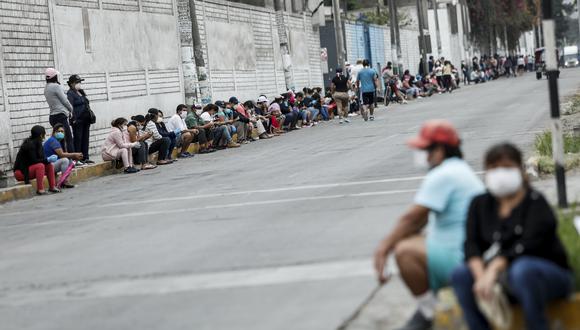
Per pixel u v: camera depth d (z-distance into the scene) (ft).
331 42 300.81
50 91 119.75
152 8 168.35
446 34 445.37
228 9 209.77
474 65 403.34
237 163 121.70
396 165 97.35
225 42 206.08
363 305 41.32
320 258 52.16
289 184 89.76
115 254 59.57
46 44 132.26
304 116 193.16
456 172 35.14
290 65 233.14
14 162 116.67
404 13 429.79
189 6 170.09
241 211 74.33
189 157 141.38
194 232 65.77
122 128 124.88
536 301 30.09
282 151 134.72
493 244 31.86
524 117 149.38
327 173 96.12
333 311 40.65
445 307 34.53
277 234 61.36
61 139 111.14
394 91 254.68
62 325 42.42
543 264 30.53
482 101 218.18
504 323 30.89
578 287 35.40
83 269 55.47
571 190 66.39
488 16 516.73
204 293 46.34
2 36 121.19
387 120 185.68
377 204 70.74
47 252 63.21
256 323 39.78
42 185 104.94
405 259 35.81
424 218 35.37
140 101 160.45
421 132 35.94
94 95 145.38
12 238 72.23
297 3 278.05
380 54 360.48
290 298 43.68
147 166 126.62
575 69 431.84
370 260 50.49
